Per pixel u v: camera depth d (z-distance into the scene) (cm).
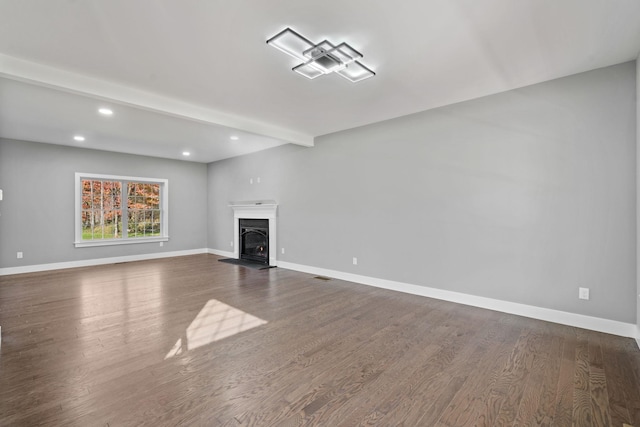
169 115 377
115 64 275
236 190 725
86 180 639
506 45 247
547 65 281
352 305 369
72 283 476
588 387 198
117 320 316
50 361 229
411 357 239
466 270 372
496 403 182
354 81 308
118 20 212
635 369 219
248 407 177
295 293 422
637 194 262
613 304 282
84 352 244
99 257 646
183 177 775
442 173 391
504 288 344
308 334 283
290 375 212
